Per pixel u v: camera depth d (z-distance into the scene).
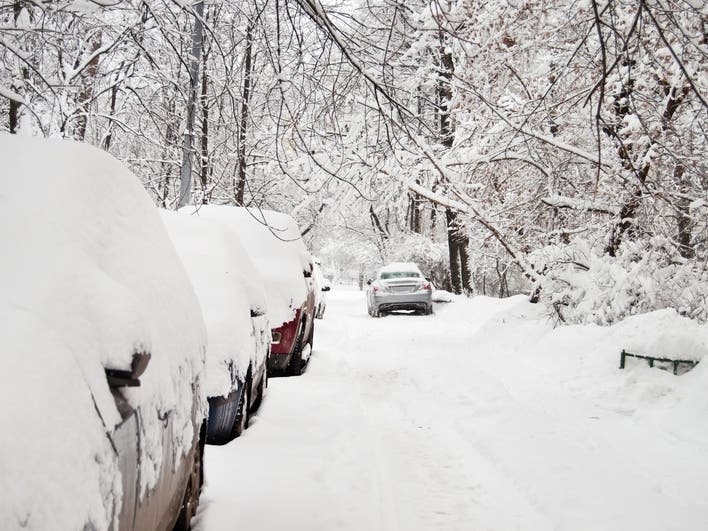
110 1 6.96
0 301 2.15
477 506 5.39
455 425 8.02
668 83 12.31
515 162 15.71
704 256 12.39
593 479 5.82
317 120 7.09
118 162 3.71
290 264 10.91
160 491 3.07
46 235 2.58
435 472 6.22
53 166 3.01
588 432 7.43
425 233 39.72
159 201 19.48
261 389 8.22
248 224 11.30
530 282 15.21
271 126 8.02
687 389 8.61
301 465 6.09
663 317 10.14
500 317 15.84
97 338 2.39
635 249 12.88
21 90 10.09
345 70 7.03
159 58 9.94
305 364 11.83
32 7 8.66
